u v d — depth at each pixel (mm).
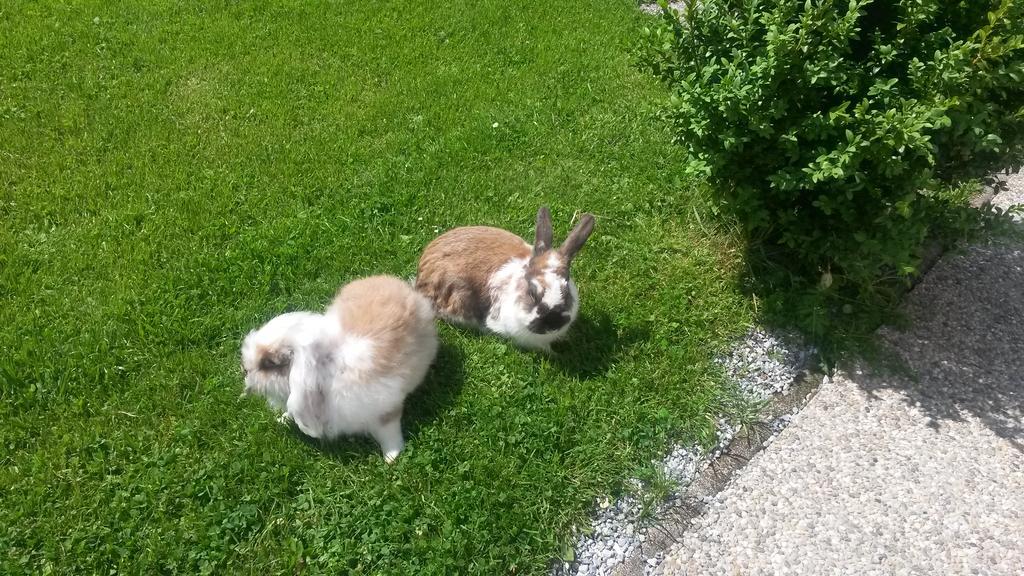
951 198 1159
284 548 974
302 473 1044
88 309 1204
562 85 1741
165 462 1036
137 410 1088
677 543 1012
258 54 1776
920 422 1134
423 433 1088
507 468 1049
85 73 1679
